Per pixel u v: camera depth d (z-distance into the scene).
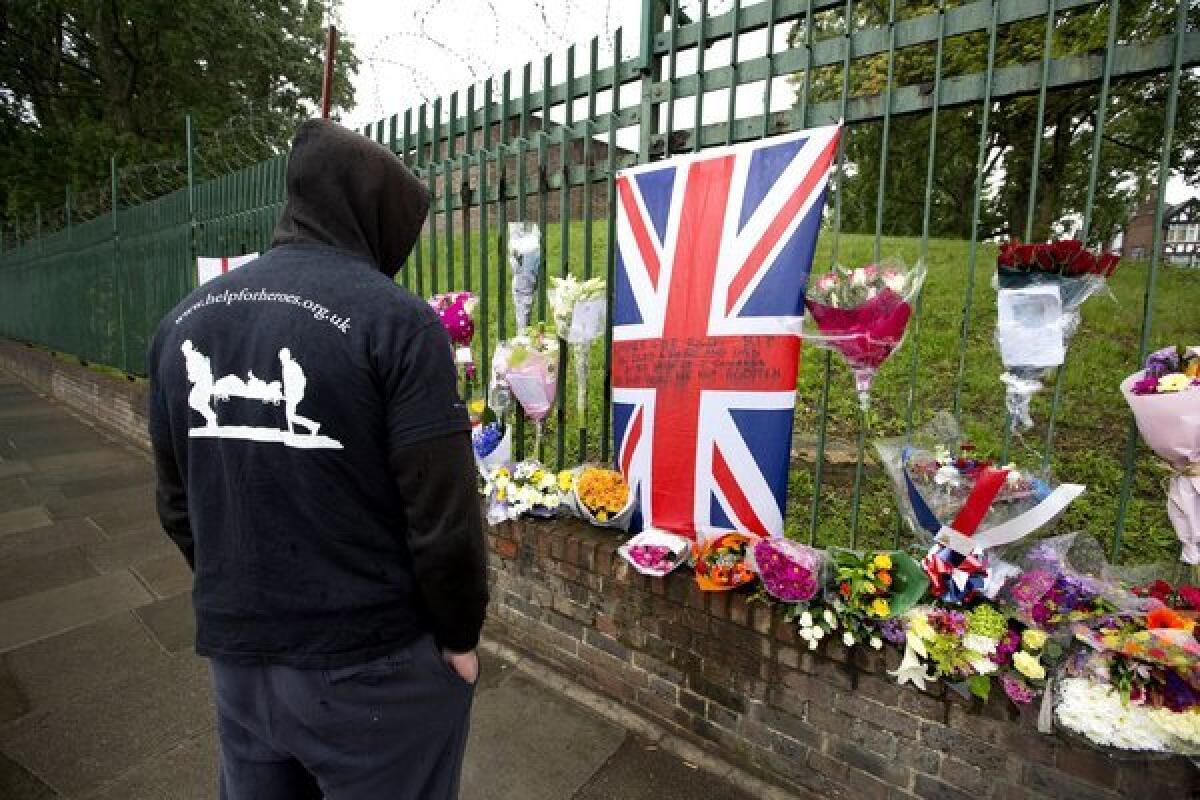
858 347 1.89
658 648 2.34
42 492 5.20
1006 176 8.33
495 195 3.12
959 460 1.78
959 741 1.75
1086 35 4.32
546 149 2.86
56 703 2.55
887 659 1.84
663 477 2.42
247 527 1.14
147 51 14.81
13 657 2.88
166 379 1.25
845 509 3.61
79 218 9.43
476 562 1.19
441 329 1.18
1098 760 1.57
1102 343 5.48
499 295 3.10
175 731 2.38
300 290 1.14
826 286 1.95
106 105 14.98
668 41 2.42
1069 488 1.60
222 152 7.08
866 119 2.04
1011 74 1.77
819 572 1.90
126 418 6.89
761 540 1.98
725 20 2.26
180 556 3.95
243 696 1.19
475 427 3.01
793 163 2.08
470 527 1.16
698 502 2.35
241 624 1.16
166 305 6.22
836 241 2.04
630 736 2.32
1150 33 4.07
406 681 1.22
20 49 14.28
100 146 13.15
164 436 1.31
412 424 1.11
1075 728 1.51
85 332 8.47
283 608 1.14
